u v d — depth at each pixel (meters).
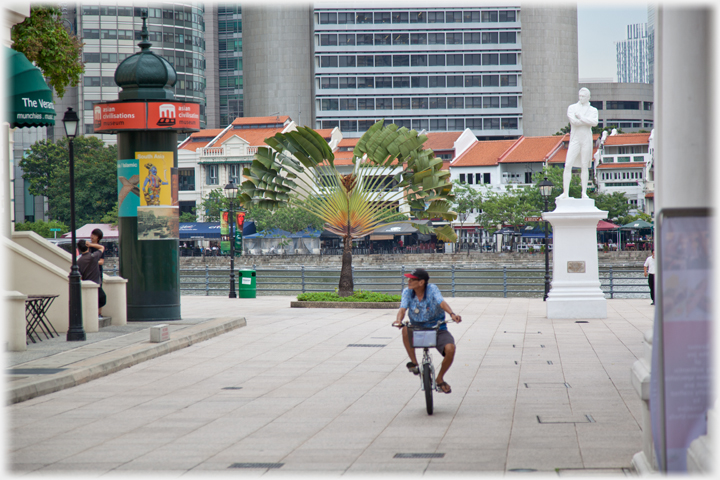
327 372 12.49
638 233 80.94
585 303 21.23
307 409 9.43
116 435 8.03
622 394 10.09
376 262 74.06
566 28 125.69
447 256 72.88
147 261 19.34
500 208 76.00
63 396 10.37
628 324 19.59
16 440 7.80
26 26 23.94
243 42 131.00
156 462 6.89
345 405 9.66
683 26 5.38
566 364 12.98
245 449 7.38
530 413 8.95
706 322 4.88
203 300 29.83
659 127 5.45
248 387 11.08
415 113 113.19
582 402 9.57
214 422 8.67
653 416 5.25
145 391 10.77
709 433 4.79
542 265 70.56
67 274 16.53
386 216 27.53
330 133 102.56
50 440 7.80
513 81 113.00
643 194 88.38
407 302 9.44
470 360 13.65
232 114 134.25
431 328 9.31
